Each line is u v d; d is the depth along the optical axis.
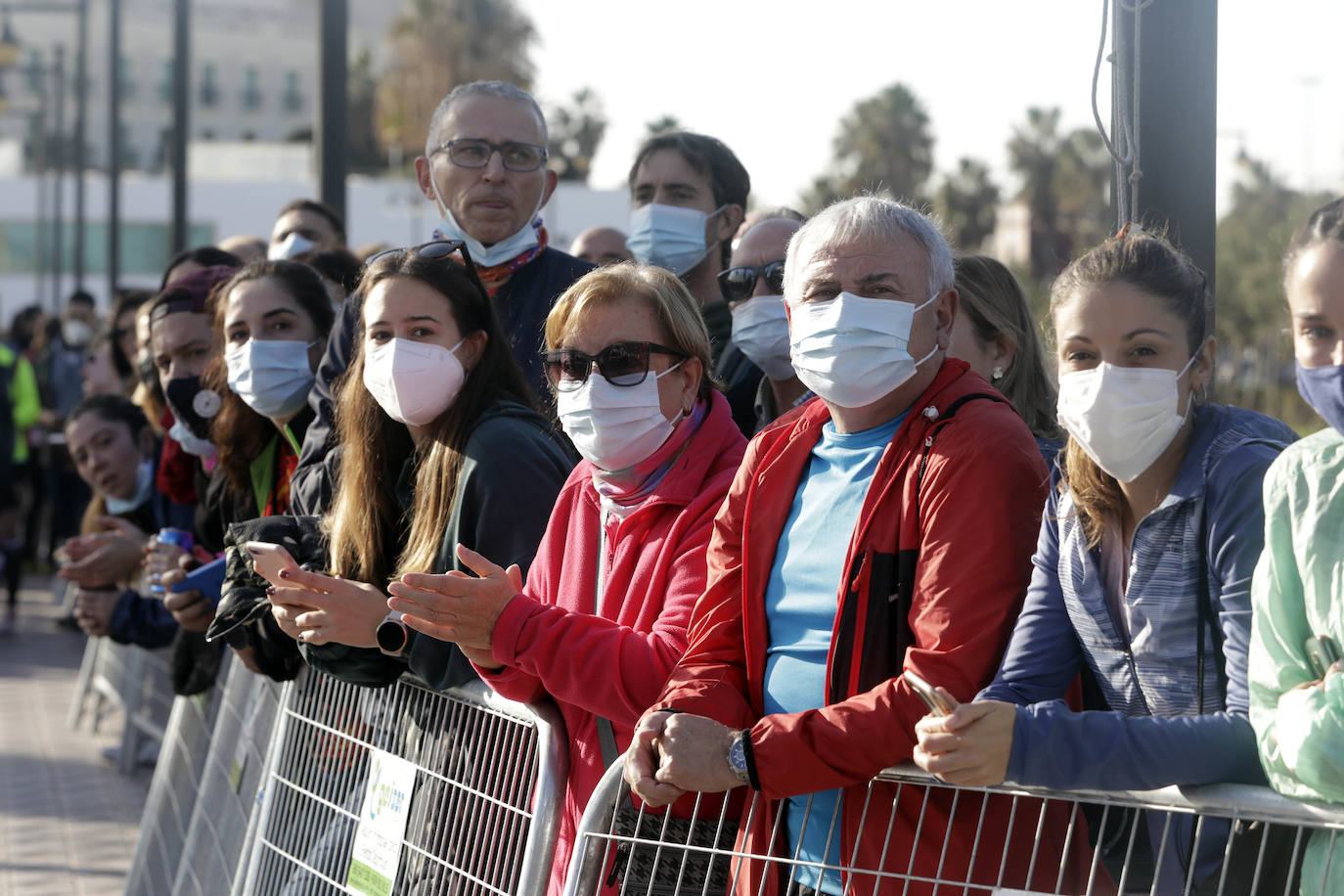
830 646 2.49
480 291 3.41
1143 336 2.18
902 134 62.34
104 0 78.25
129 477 6.41
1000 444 2.45
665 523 2.91
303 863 3.35
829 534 2.57
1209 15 3.06
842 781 2.34
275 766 3.55
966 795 2.32
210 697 4.60
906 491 2.47
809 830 2.49
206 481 5.11
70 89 76.69
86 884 5.88
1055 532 2.35
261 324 4.35
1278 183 37.81
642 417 2.90
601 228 6.67
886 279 2.55
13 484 12.11
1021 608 2.39
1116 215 2.93
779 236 4.28
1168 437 2.20
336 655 3.07
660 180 5.17
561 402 2.96
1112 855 2.19
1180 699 2.21
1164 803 2.04
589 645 2.71
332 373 3.97
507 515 3.12
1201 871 2.07
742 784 2.44
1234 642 2.12
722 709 2.57
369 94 74.38
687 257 5.18
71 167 61.84
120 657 7.99
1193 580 2.19
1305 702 1.90
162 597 4.84
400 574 3.23
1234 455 2.18
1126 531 2.28
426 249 3.43
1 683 9.95
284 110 84.06
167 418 5.43
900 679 2.33
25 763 7.92
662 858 2.59
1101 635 2.28
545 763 2.71
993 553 2.38
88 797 7.27
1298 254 2.05
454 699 2.98
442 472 3.21
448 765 2.97
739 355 4.70
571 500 3.11
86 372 9.09
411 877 2.98
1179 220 3.05
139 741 7.96
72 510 13.77
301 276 4.45
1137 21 2.91
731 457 2.98
